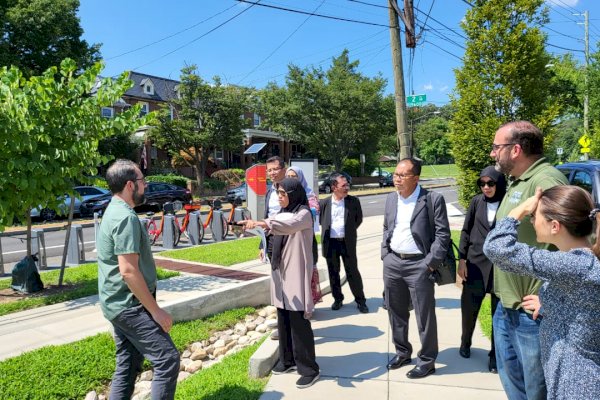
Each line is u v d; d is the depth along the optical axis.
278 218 3.59
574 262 1.86
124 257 2.82
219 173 36.91
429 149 86.25
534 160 2.64
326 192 32.84
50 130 6.39
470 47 11.38
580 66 29.00
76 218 21.22
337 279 5.81
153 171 32.56
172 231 11.46
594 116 24.64
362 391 3.60
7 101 6.00
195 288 6.97
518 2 10.95
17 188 6.38
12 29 24.38
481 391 3.58
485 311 5.45
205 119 30.14
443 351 4.40
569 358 1.90
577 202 1.94
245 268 8.45
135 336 2.97
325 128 36.16
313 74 35.59
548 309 2.03
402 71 9.69
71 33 26.00
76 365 4.14
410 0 10.61
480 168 11.54
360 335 4.86
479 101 11.39
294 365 4.02
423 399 3.47
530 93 11.20
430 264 3.69
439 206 3.77
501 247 2.09
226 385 3.73
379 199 28.88
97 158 6.91
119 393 3.15
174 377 2.99
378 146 46.12
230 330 5.50
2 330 5.24
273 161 5.23
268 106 36.16
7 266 10.32
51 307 6.14
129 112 6.99
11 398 3.59
